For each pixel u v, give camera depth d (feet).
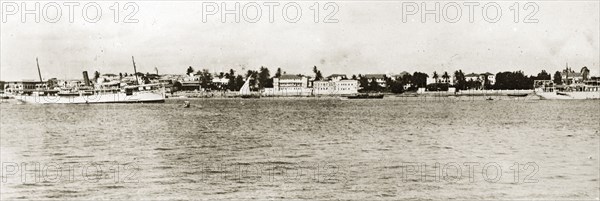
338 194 60.29
